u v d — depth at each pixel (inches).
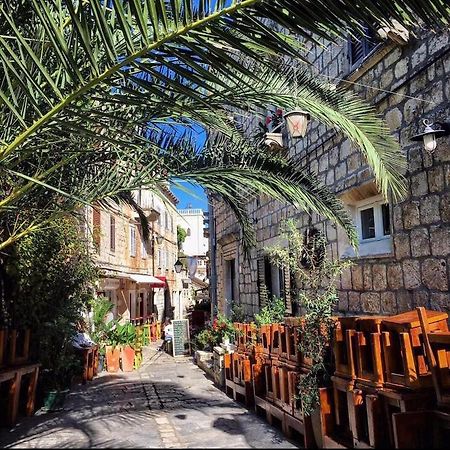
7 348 225.9
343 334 155.1
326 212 191.0
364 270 215.2
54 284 289.3
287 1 95.7
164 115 163.3
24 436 198.2
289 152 311.9
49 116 122.6
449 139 162.4
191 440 181.6
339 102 168.7
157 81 139.6
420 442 112.6
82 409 255.8
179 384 333.7
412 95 183.8
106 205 228.4
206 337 436.5
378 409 129.5
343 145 239.8
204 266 1667.1
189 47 103.5
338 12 94.2
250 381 240.2
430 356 115.0
